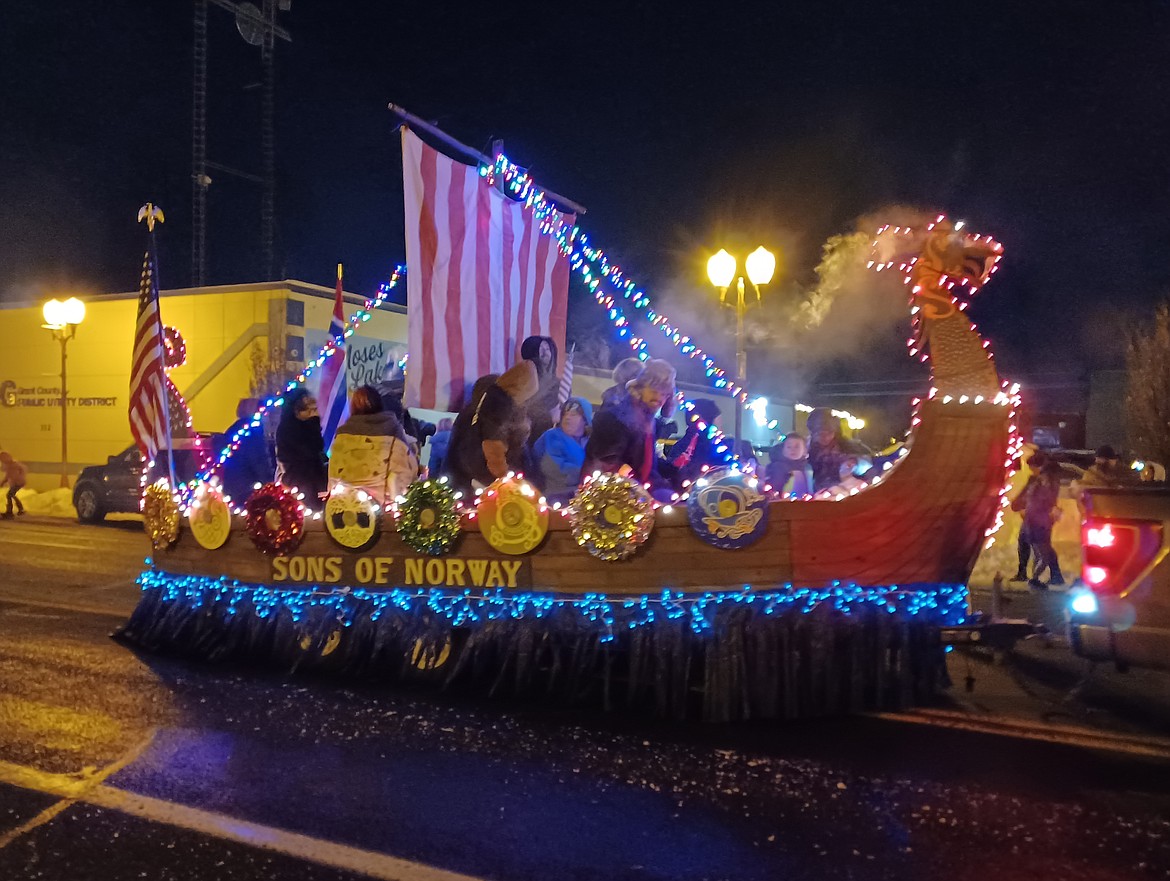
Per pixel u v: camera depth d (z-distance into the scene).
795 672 5.18
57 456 22.55
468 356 6.78
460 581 5.78
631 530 5.23
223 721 5.41
